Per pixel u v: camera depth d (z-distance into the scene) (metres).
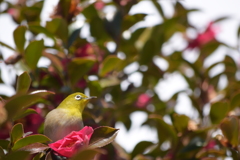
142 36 12.91
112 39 11.62
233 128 9.59
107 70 10.94
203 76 12.78
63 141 6.70
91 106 10.70
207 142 10.40
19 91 7.93
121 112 11.27
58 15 10.52
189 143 10.37
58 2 10.50
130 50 12.45
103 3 12.86
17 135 7.10
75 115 9.05
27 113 7.98
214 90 12.78
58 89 10.32
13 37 9.92
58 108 9.16
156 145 11.41
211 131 10.73
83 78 10.88
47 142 8.83
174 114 9.94
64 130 8.82
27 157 6.81
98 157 10.63
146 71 12.10
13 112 6.67
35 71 10.06
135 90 12.03
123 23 11.46
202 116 11.99
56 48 11.01
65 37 10.50
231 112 10.75
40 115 9.80
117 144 11.89
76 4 10.56
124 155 11.36
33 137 7.02
